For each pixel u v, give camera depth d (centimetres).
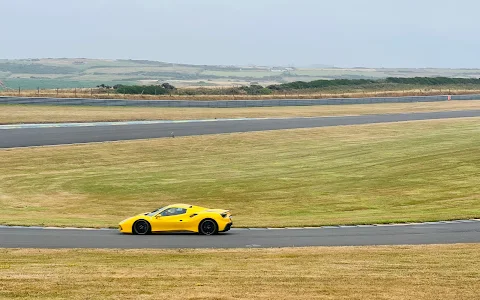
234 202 3866
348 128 7206
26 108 7581
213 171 4916
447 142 6216
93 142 5884
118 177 4662
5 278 1584
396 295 1401
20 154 5306
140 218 2655
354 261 1931
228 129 6888
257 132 6744
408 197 3947
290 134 6694
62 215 3444
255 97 10288
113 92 11081
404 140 6400
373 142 6291
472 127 7319
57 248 2286
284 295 1393
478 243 2380
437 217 3125
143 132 6494
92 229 2808
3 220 3031
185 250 2214
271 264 1881
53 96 8719
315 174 4772
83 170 4894
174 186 4369
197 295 1382
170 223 2641
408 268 1786
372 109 9519
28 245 2355
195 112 8238
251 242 2450
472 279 1602
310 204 3788
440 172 4775
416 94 12175
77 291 1420
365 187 4291
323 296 1385
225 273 1698
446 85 16125
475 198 3859
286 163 5256
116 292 1412
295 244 2408
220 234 2662
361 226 2911
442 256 2014
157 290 1439
